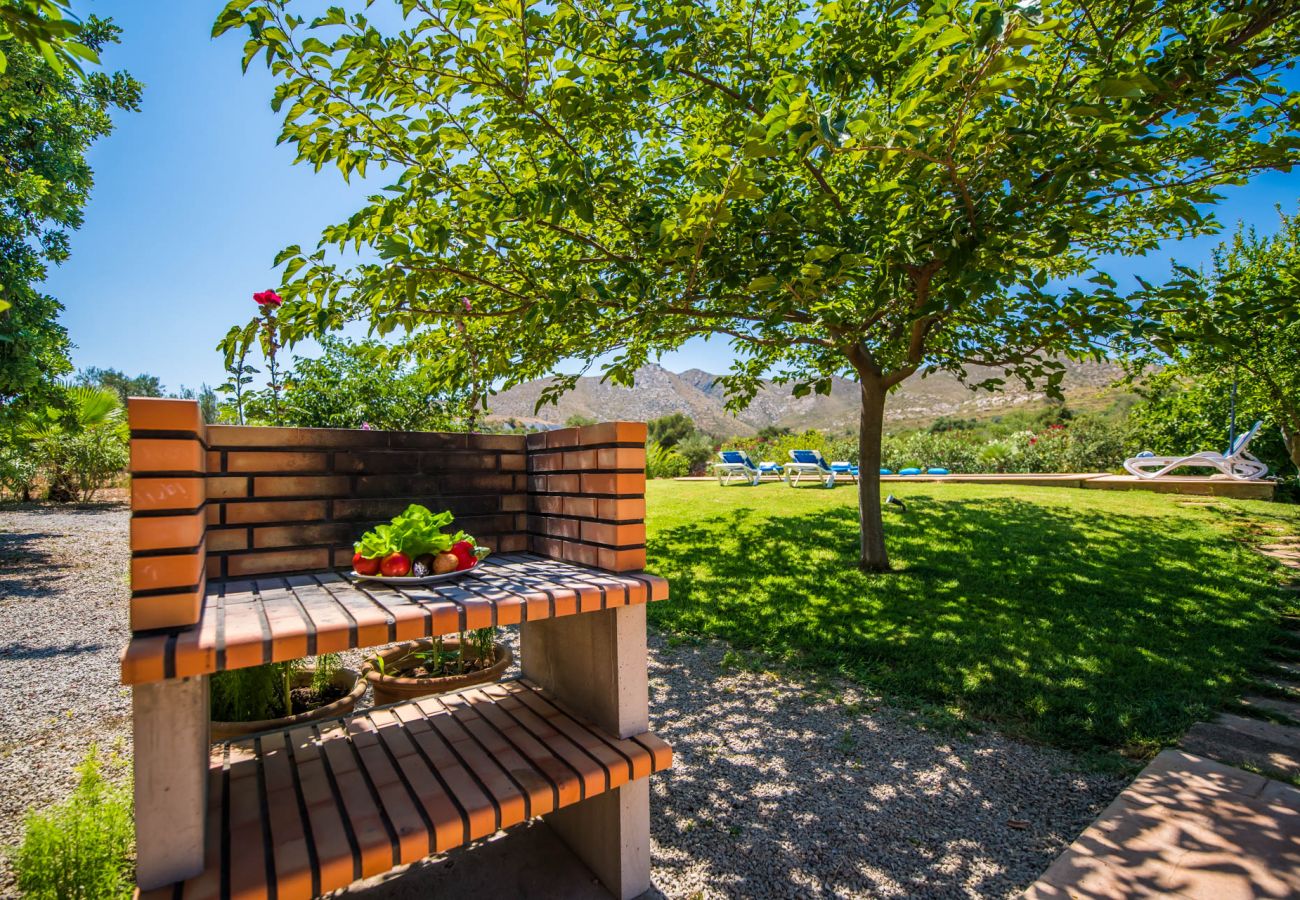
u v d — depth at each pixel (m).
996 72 2.39
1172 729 2.83
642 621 1.92
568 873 1.91
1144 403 12.33
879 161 3.28
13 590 5.69
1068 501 8.60
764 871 1.94
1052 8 3.57
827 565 5.86
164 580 1.26
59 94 8.59
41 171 8.77
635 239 3.69
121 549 7.83
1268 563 5.73
